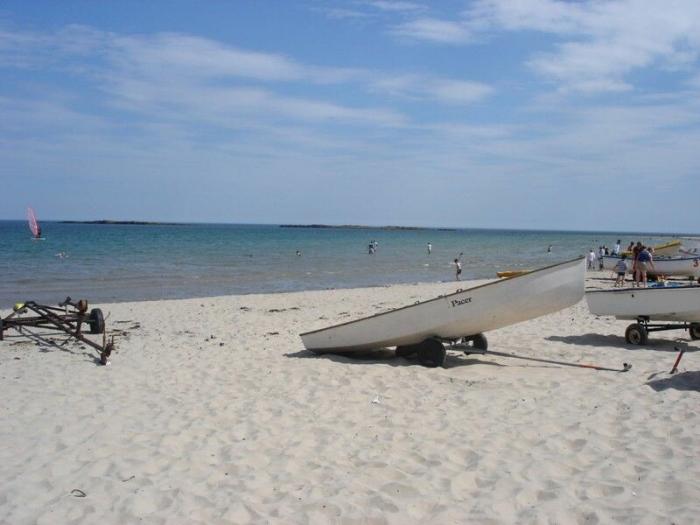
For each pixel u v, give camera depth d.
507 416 7.24
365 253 61.38
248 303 21.12
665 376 8.70
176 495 5.34
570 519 4.67
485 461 5.89
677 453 5.82
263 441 6.64
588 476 5.43
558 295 9.81
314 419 7.38
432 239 122.31
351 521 4.84
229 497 5.28
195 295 25.11
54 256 45.81
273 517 4.91
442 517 4.82
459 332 10.22
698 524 4.42
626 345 11.55
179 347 12.27
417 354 10.65
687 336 12.38
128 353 11.70
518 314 9.95
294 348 11.88
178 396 8.45
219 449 6.45
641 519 4.54
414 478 5.57
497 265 46.34
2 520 4.96
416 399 8.05
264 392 8.59
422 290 26.20
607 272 34.53
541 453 6.06
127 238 85.31
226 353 11.38
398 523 4.77
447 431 6.80
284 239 98.88
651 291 11.41
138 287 27.52
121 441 6.70
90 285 27.77
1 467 6.02
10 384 9.22
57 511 5.09
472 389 8.48
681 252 32.56
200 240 83.94
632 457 5.80
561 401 7.73
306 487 5.45
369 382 8.92
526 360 10.38
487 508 4.92
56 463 6.08
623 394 7.80
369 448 6.39
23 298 22.97
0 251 50.75
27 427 7.20
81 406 8.02
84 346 12.47
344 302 21.48
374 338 10.44
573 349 11.21
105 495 5.39
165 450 6.42
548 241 122.88
